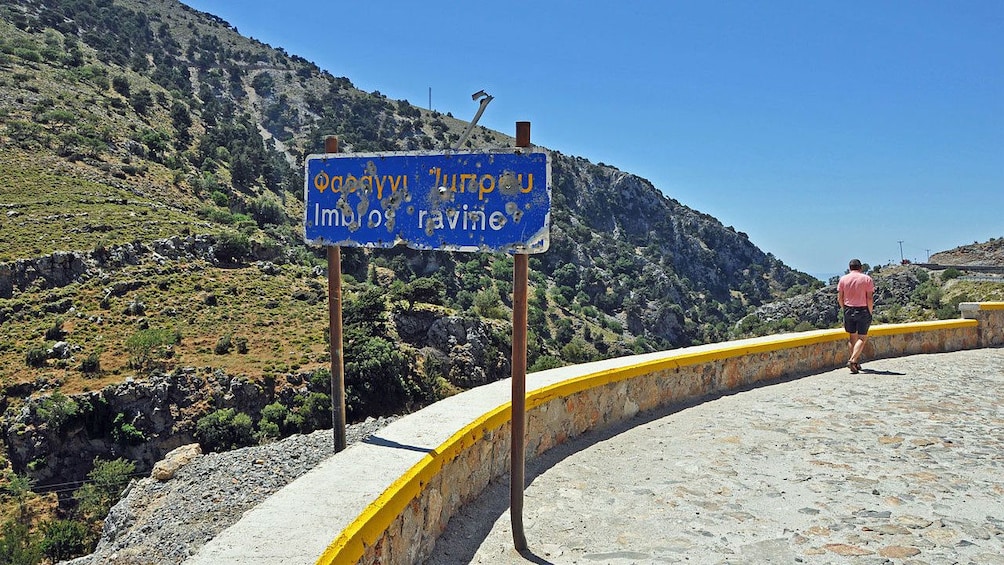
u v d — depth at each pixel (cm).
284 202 11138
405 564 301
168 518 767
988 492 455
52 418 3819
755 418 658
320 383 4478
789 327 10731
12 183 6662
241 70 19312
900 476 489
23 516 3347
